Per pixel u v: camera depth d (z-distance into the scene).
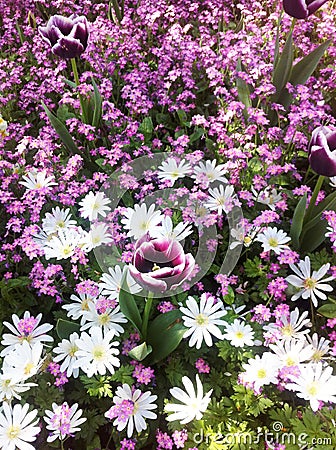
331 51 0.70
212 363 0.47
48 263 0.52
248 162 0.57
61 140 0.62
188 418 0.40
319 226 0.52
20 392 0.44
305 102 0.60
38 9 0.81
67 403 0.45
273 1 0.79
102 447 0.45
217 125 0.58
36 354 0.42
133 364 0.45
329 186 0.59
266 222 0.50
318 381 0.41
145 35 0.74
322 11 0.77
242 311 0.50
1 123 0.61
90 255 0.52
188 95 0.62
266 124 0.61
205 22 0.78
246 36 0.70
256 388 0.41
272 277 0.50
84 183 0.54
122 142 0.58
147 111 0.63
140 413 0.41
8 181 0.55
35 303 0.50
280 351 0.43
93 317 0.45
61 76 0.66
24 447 0.39
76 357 0.43
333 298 0.51
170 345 0.43
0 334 0.48
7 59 0.72
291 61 0.62
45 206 0.55
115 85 0.70
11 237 0.56
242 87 0.62
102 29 0.71
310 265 0.50
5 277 0.51
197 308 0.44
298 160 0.62
